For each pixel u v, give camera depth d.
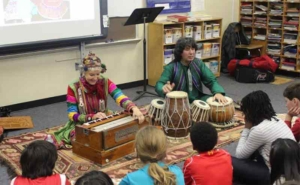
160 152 1.78
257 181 2.57
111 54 5.26
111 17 5.11
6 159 3.14
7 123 3.95
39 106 4.71
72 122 3.39
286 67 6.27
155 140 1.77
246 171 2.58
